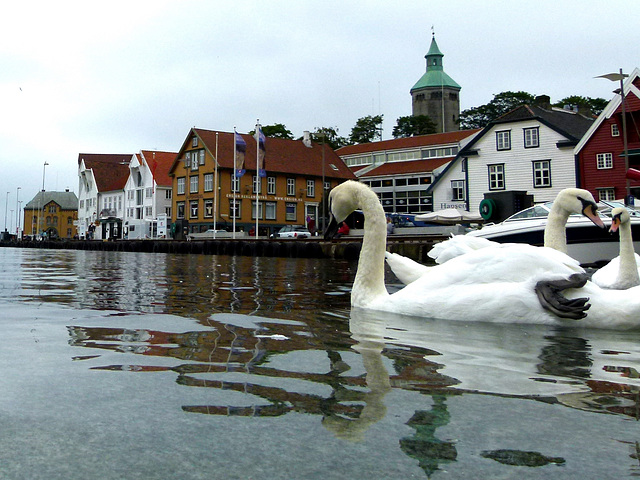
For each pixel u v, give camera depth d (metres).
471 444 1.79
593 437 1.85
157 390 2.35
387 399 2.25
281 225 60.78
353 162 68.69
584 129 42.72
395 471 1.59
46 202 128.75
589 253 13.24
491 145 42.81
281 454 1.70
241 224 58.03
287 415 2.04
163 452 1.72
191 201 61.16
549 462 1.66
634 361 2.96
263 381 2.51
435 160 59.41
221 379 2.54
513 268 4.20
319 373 2.66
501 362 2.93
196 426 1.93
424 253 20.47
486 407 2.16
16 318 4.46
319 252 23.88
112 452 1.72
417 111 120.44
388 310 4.72
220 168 56.59
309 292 7.01
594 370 2.76
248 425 1.94
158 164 70.31
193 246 33.12
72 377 2.56
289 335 3.70
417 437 1.84
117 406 2.14
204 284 8.21
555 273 4.07
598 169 35.44
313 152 65.19
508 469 1.61
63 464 1.63
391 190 59.78
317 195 63.44
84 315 4.68
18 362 2.86
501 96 86.56
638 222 12.88
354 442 1.80
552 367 2.82
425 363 2.89
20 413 2.06
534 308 3.99
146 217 70.31
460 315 4.22
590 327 3.88
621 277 6.49
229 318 4.52
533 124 40.78
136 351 3.16
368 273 5.08
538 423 1.98
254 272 11.72
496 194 18.11
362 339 3.55
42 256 22.70
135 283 8.27
